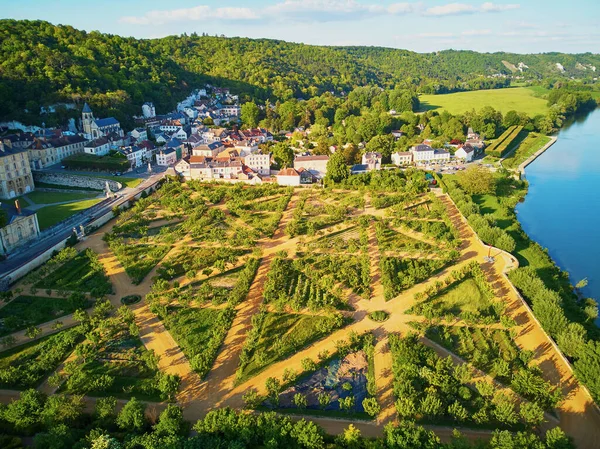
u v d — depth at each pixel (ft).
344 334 532.73
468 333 525.34
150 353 481.87
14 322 533.14
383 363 483.92
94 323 537.24
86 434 376.07
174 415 388.78
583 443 385.91
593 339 520.42
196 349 501.97
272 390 432.25
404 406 406.21
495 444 361.51
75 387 440.86
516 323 548.72
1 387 446.60
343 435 380.17
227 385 454.40
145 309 584.81
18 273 655.35
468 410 419.54
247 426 379.14
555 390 435.53
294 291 627.46
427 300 599.98
